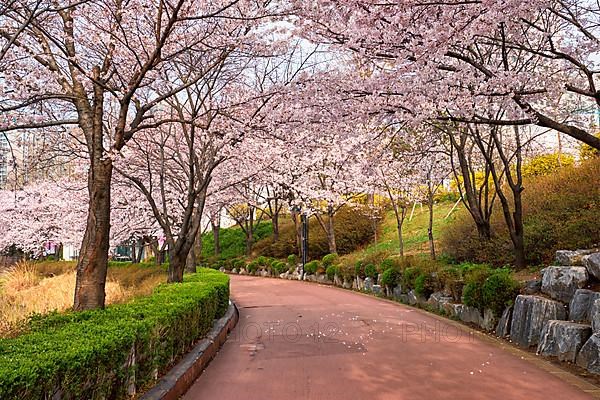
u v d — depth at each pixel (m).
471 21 6.22
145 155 13.91
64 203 22.12
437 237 21.83
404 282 14.45
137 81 8.13
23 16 7.57
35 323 5.88
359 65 9.18
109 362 4.19
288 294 17.89
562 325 6.87
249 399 5.41
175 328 6.26
